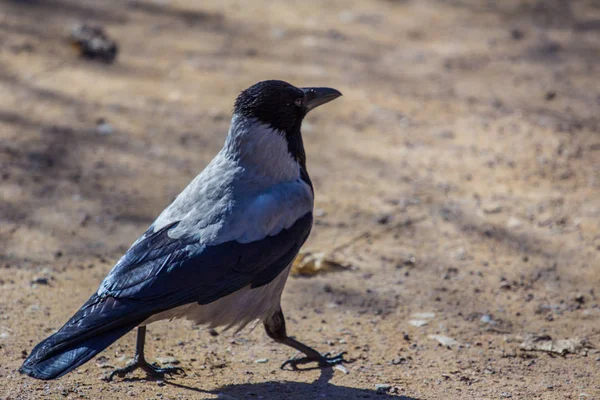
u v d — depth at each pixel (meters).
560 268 11.04
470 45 19.14
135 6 20.66
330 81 16.83
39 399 7.90
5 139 14.01
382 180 13.42
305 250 11.35
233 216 8.05
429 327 9.68
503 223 12.19
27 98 15.55
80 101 15.56
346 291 10.47
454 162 13.99
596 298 10.34
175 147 14.13
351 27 19.92
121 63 17.33
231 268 7.88
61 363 6.78
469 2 22.12
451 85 16.98
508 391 8.36
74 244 11.24
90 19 19.58
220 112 15.40
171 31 19.16
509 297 10.37
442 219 12.31
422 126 15.26
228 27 19.58
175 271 7.58
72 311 9.60
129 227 11.77
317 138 14.72
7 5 19.94
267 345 9.38
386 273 10.91
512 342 9.39
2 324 9.21
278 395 8.17
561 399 8.20
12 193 12.42
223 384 8.40
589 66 18.20
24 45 17.73
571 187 13.22
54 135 14.29
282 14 20.61
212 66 17.33
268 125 8.32
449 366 8.87
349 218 12.29
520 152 14.32
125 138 14.34
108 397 8.02
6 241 11.16
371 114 15.63
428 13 21.20
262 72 17.09
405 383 8.49
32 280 10.27
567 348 9.23
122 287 7.40
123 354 8.98
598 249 11.45
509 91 16.80
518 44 19.30
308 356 8.86
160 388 8.26
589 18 21.19
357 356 9.05
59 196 12.46
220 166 8.41
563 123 15.41
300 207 8.53
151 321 7.84
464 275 10.88
